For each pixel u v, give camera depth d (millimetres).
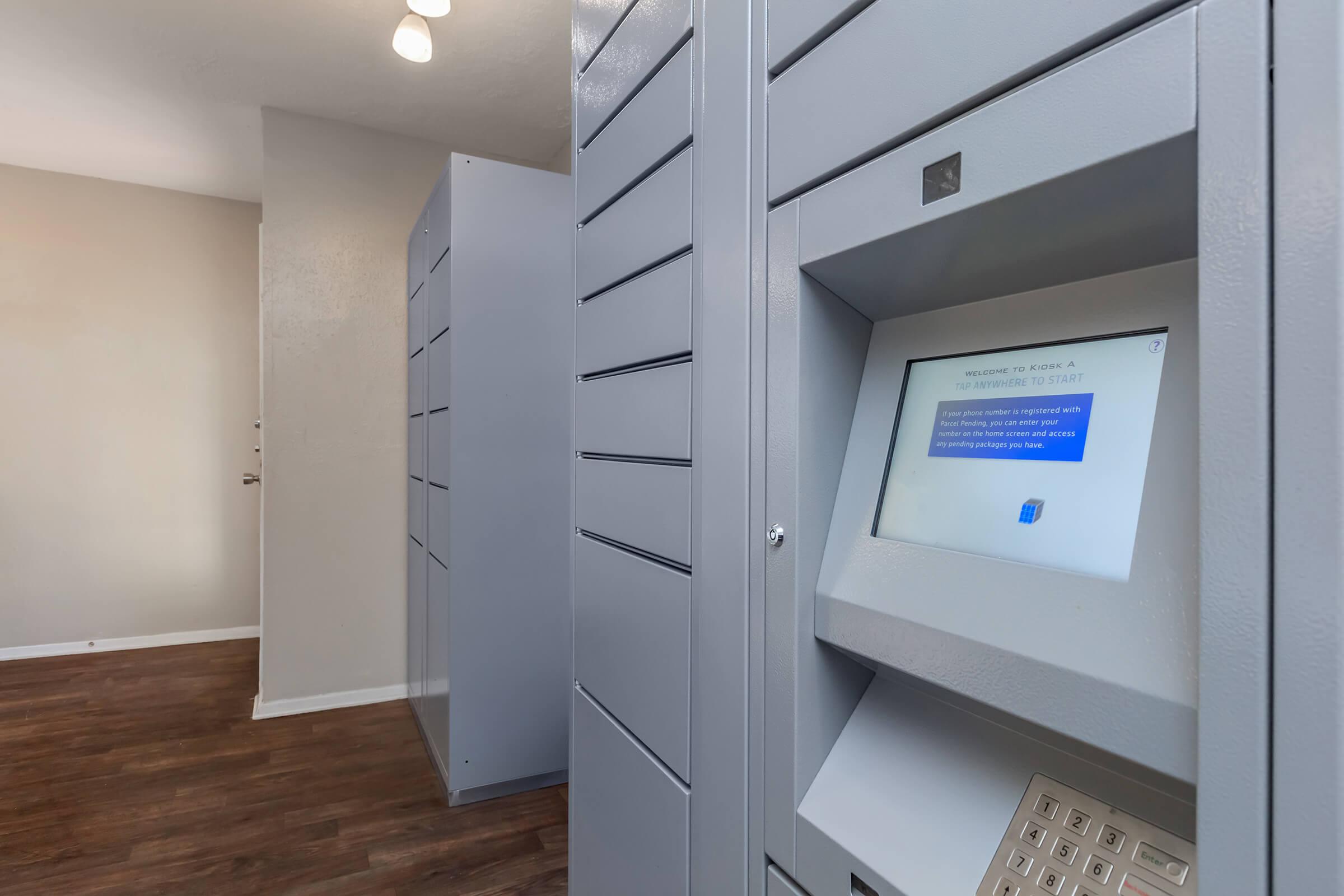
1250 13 375
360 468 3059
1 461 3619
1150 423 491
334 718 2895
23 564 3664
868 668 759
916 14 574
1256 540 372
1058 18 468
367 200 3061
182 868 1870
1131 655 448
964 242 569
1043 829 533
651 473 1009
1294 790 358
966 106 533
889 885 577
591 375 1241
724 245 826
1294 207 357
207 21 2299
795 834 700
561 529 2400
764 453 753
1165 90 411
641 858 1037
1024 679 500
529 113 2924
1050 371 569
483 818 2148
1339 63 341
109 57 2514
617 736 1127
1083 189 466
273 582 2920
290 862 1902
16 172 3594
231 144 3268
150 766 2451
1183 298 490
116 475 3816
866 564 663
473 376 2279
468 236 2273
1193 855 452
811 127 689
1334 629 343
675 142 940
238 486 4062
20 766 2445
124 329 3822
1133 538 478
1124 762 501
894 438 697
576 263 1294
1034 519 545
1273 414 367
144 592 3879
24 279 3639
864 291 705
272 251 2910
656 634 996
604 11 1175
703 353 867
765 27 763
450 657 2240
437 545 2480
